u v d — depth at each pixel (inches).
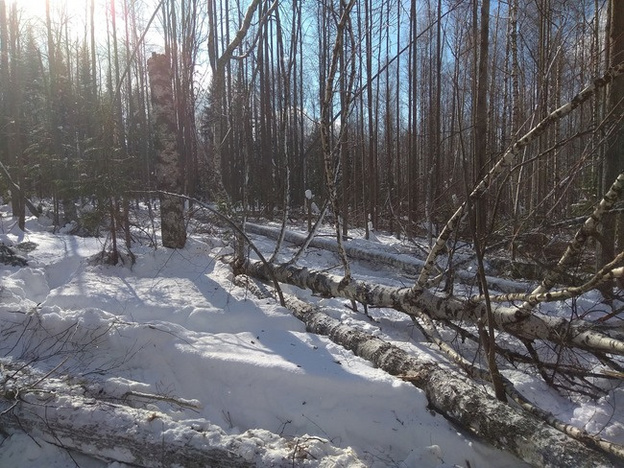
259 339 173.9
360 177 614.2
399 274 326.0
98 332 167.2
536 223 266.1
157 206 582.2
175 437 116.0
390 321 205.6
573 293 126.7
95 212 245.4
